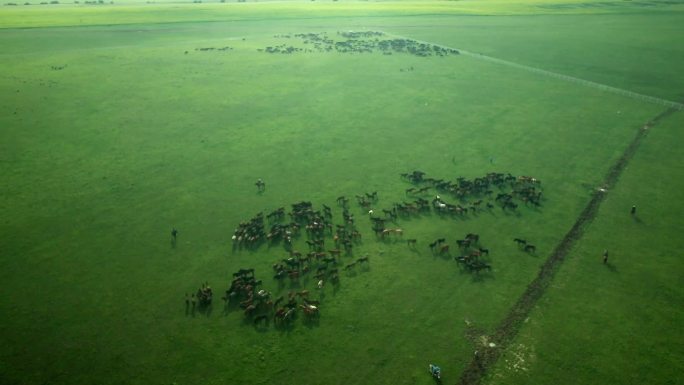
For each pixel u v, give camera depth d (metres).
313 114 68.19
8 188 46.16
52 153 54.06
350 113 68.81
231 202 45.31
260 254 37.88
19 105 68.38
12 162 51.44
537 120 66.88
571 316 31.69
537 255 38.09
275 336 29.88
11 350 28.22
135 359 28.02
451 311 32.12
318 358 28.33
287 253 38.06
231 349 28.88
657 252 38.31
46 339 29.11
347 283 34.75
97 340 29.20
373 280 35.09
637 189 48.16
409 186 48.69
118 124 63.16
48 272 34.94
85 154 54.12
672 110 71.19
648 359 28.28
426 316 31.66
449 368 27.75
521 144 58.97
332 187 48.31
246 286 33.09
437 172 51.66
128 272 35.28
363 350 28.94
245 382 26.72
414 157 55.16
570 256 37.97
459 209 43.59
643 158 55.06
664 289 34.12
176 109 69.31
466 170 52.16
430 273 35.91
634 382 26.77
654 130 63.38
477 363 28.12
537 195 46.03
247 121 65.31
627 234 40.75
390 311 32.06
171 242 39.03
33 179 48.12
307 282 34.81
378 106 71.81
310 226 40.59
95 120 64.31
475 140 60.03
